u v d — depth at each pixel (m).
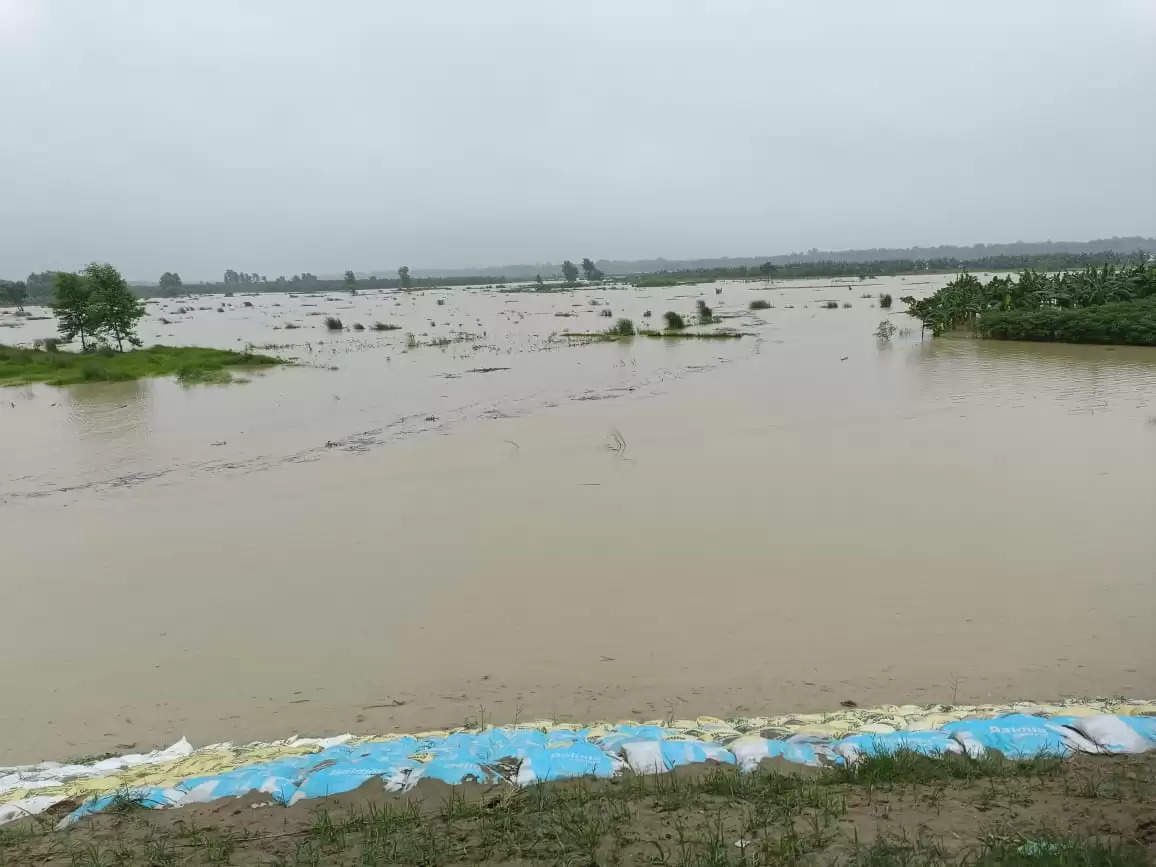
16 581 8.17
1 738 5.33
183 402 19.66
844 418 14.54
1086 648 5.93
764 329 33.22
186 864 3.35
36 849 3.56
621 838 3.38
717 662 5.96
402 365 25.88
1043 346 24.55
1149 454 11.12
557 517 9.54
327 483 11.61
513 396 18.94
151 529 9.77
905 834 3.31
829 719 4.99
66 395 21.23
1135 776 3.82
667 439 13.50
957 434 12.84
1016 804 3.58
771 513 9.31
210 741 5.20
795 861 3.12
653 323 38.56
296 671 6.13
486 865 3.23
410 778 4.12
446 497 10.60
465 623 6.81
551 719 5.26
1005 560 7.61
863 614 6.64
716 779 3.95
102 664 6.35
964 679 5.58
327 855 3.36
